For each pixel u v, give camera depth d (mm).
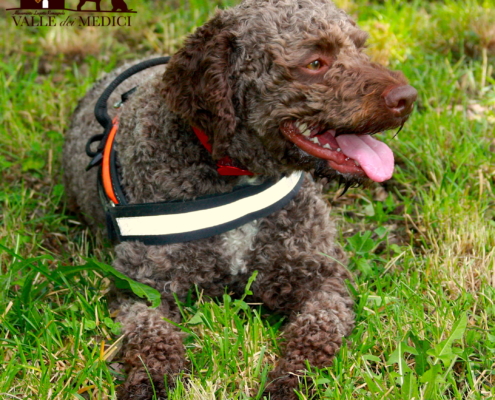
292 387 1213
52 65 2041
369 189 1629
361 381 1229
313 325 1266
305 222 1321
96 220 1511
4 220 1539
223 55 1211
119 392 1231
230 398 1199
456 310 1302
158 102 1297
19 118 1814
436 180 1598
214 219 1275
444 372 1230
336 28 1200
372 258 1441
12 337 1325
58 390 1210
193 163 1272
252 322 1329
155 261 1288
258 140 1242
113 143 1355
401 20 2057
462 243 1461
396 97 1167
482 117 1740
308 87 1191
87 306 1331
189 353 1249
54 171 1714
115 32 2182
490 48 1966
